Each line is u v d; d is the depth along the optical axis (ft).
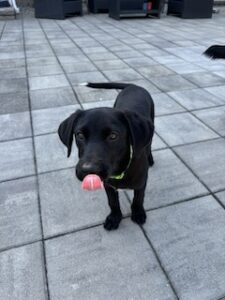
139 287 1.92
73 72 5.81
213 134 3.65
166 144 3.46
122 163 1.95
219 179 2.89
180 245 2.21
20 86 5.17
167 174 2.97
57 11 12.00
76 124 1.93
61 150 3.37
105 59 6.62
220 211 2.51
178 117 4.05
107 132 1.77
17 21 11.82
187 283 1.93
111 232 2.34
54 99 4.63
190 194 2.71
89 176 1.66
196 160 3.17
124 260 2.10
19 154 3.32
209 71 5.78
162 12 14.05
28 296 1.88
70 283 1.95
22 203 2.64
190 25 10.91
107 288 1.92
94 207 2.58
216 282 1.93
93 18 12.62
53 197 2.70
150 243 2.23
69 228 2.38
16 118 4.08
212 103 4.43
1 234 2.33
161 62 6.36
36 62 6.48
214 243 2.22
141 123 1.92
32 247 2.22
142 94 2.78
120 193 2.75
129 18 12.58
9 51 7.39
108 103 4.46
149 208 2.56
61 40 8.51
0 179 2.94
